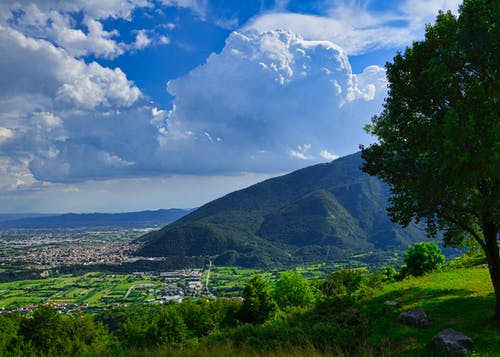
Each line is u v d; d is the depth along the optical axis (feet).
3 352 119.85
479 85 48.57
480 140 44.37
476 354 41.29
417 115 60.39
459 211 53.01
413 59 58.75
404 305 67.51
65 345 122.21
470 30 50.21
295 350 40.50
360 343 48.55
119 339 179.83
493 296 64.69
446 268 105.29
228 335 57.67
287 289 140.67
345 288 140.46
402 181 55.42
